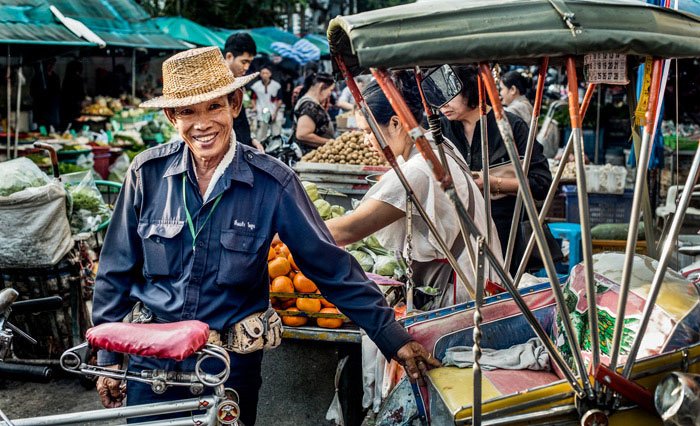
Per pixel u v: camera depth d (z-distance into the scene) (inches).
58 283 174.4
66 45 341.4
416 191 114.6
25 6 348.2
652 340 86.7
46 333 177.6
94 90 625.6
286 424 139.3
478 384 78.6
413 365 99.9
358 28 74.4
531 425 82.3
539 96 93.2
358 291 101.0
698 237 170.7
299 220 99.2
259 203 98.7
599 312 95.4
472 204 118.4
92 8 454.0
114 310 103.8
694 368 83.0
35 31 335.9
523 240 153.7
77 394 176.7
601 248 227.3
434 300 122.0
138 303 103.4
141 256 103.3
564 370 81.0
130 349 87.4
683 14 78.1
